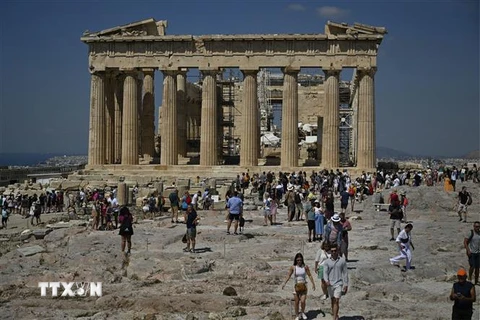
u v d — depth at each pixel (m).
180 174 76.62
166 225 44.62
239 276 27.53
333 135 76.75
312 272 28.72
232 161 95.94
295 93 77.69
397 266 29.20
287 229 42.91
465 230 41.56
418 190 56.44
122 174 77.12
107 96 83.44
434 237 38.09
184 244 37.06
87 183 71.69
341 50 76.81
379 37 75.88
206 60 78.44
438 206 53.97
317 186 64.50
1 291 25.12
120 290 25.27
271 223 45.50
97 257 31.31
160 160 84.00
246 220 47.44
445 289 25.84
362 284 26.47
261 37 77.31
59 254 33.22
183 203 46.41
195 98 102.00
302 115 115.69
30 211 60.56
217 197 60.28
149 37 78.81
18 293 25.05
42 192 67.62
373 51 76.50
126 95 79.81
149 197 56.69
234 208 39.19
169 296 23.56
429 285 26.88
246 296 23.69
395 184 62.56
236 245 36.44
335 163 76.69
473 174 75.12
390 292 24.95
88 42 79.88
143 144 85.88
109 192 61.97
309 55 77.25
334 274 20.56
